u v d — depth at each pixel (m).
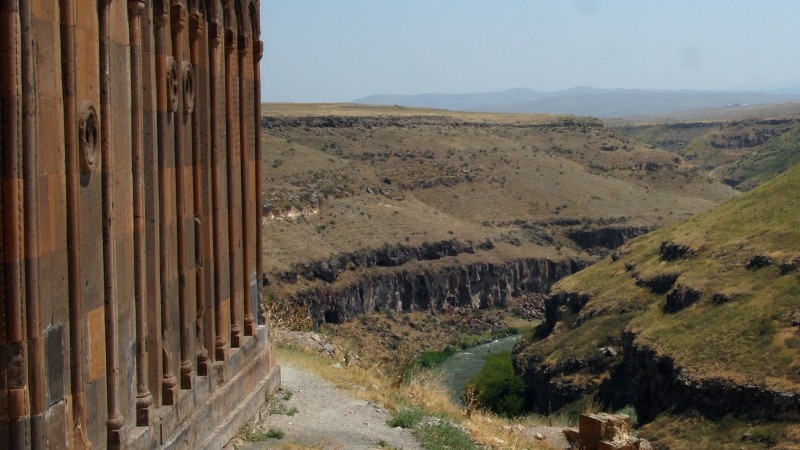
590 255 126.44
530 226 129.62
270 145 125.88
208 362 13.04
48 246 8.23
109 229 9.49
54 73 8.37
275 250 97.00
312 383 18.23
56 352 8.41
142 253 10.51
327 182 117.69
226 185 14.36
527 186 138.75
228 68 14.32
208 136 13.24
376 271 105.88
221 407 13.32
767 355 50.19
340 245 104.12
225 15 14.20
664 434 50.56
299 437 14.52
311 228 106.00
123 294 10.05
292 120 144.12
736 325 54.31
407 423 16.30
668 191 154.62
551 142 169.62
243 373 14.65
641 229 130.12
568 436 20.39
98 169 9.34
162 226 11.22
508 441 18.36
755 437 46.31
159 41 11.11
